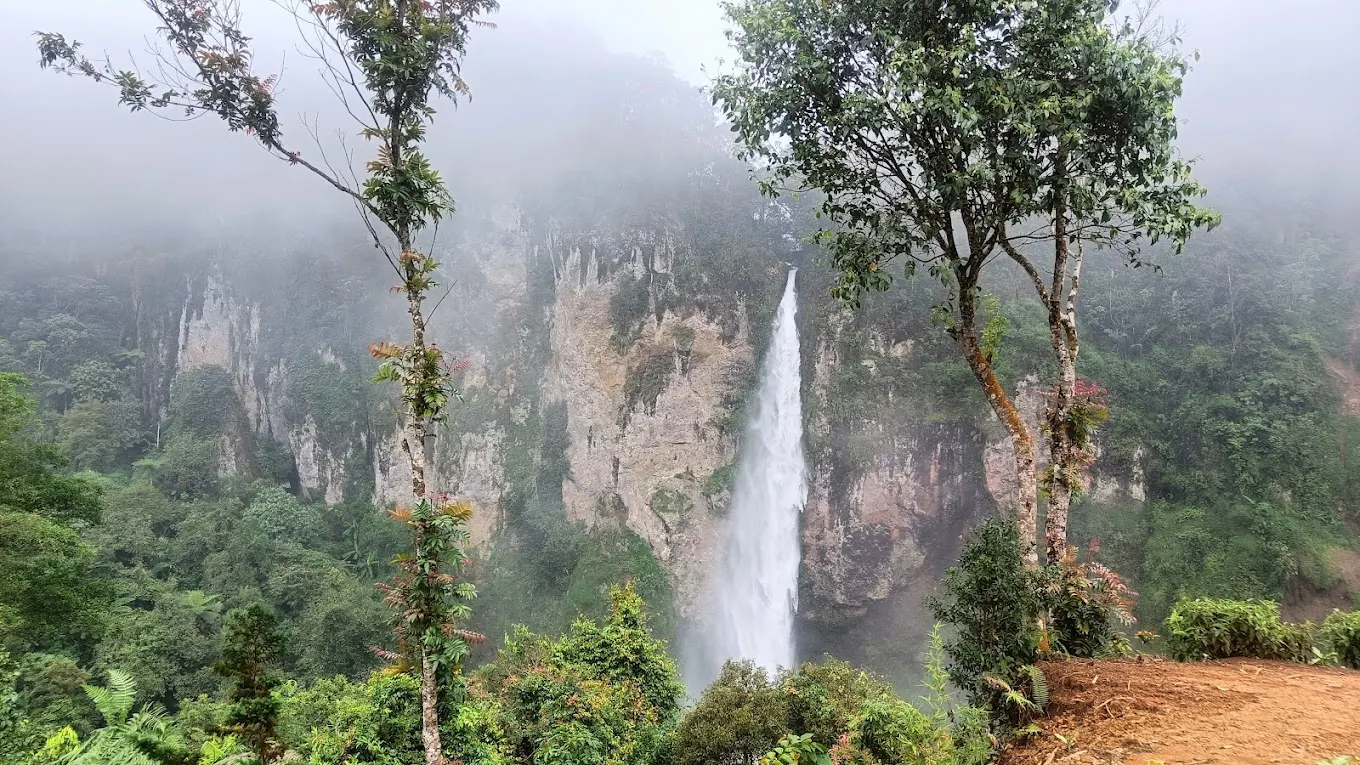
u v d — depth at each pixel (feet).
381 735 30.27
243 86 23.16
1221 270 122.31
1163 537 105.29
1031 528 21.38
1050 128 19.72
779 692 45.44
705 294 142.82
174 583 119.85
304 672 97.45
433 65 22.68
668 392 142.20
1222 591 95.30
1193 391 113.80
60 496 50.52
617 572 136.67
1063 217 22.29
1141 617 102.01
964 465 118.83
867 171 23.40
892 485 121.80
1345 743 11.42
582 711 40.98
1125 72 19.52
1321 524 97.35
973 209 22.43
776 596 132.36
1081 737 13.43
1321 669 16.90
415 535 22.93
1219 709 13.42
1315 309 117.19
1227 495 104.68
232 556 128.57
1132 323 124.88
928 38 20.92
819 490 127.34
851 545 123.75
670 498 139.13
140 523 129.39
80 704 63.87
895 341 126.82
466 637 23.38
